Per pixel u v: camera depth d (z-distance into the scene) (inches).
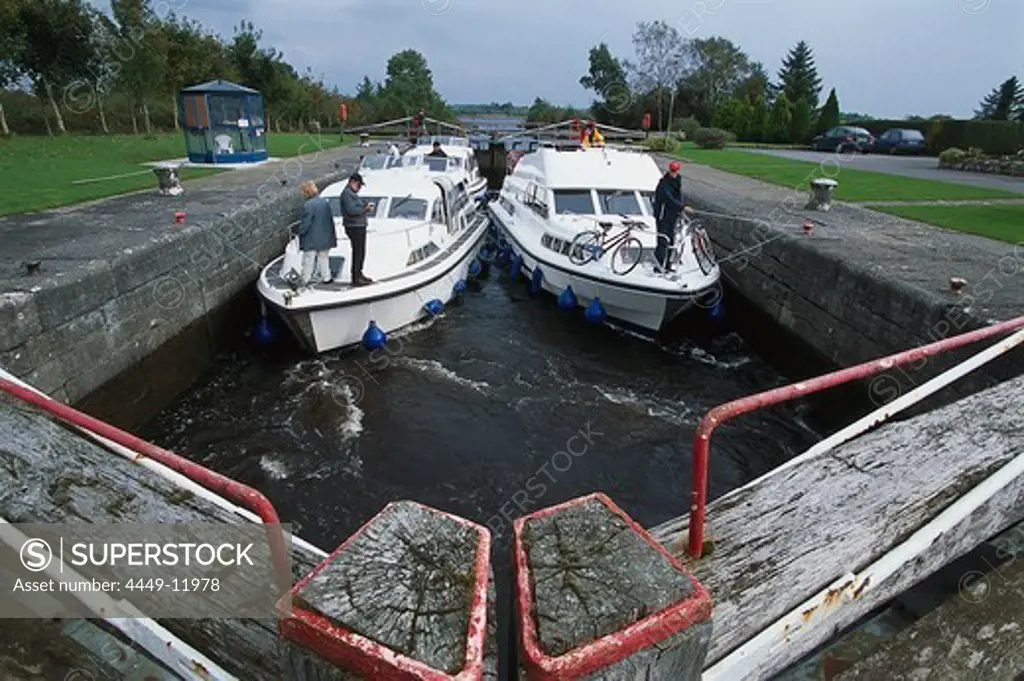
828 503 83.7
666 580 46.4
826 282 319.6
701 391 331.6
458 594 46.0
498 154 1042.1
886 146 1055.6
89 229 334.3
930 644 80.5
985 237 365.1
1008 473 87.4
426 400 307.9
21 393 84.1
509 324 410.3
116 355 275.3
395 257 363.9
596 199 441.4
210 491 98.7
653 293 353.7
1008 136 949.8
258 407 303.0
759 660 68.7
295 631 44.6
